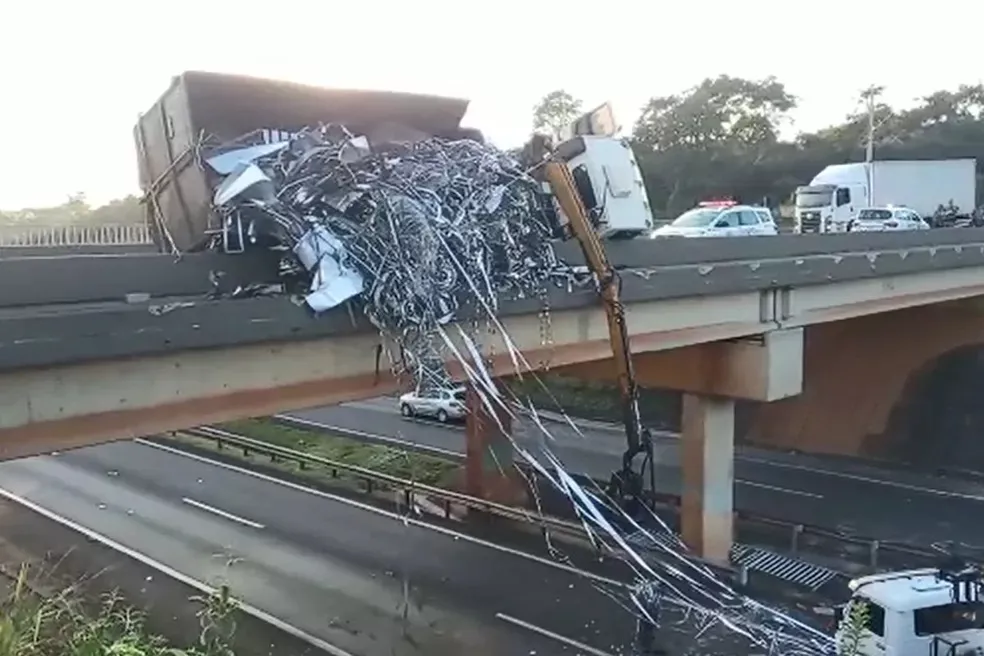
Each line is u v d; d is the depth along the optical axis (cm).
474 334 1184
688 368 1934
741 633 1481
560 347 1380
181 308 917
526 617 1597
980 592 1225
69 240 2438
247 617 1598
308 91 1344
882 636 1193
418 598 1694
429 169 1202
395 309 1063
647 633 1470
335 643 1491
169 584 1773
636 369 2042
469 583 1775
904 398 2939
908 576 1273
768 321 1820
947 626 1195
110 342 863
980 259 2503
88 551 1995
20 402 838
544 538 2056
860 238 2208
